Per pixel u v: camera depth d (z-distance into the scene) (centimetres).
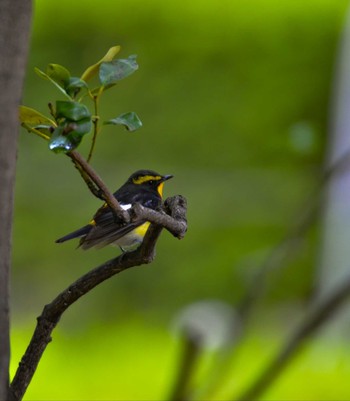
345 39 1523
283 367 512
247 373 1096
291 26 1917
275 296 1559
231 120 1889
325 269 1353
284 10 1928
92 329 1561
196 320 525
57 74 277
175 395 511
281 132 1873
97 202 1856
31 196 1848
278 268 583
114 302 1700
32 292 1802
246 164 1877
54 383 1165
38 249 1817
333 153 1479
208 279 1741
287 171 1831
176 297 1738
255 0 1941
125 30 1950
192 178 1875
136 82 1931
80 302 1655
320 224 1315
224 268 1750
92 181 269
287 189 1808
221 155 1889
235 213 1812
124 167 1886
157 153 1911
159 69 1944
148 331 1529
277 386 1044
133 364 1258
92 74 291
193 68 1948
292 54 1909
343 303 505
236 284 1738
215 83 1925
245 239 1786
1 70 230
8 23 230
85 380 1177
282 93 1900
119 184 1866
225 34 1933
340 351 1144
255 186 1825
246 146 1883
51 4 1930
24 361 284
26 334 1387
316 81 1895
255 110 1900
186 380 510
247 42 1931
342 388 1068
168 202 293
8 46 230
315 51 1900
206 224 1797
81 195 1866
